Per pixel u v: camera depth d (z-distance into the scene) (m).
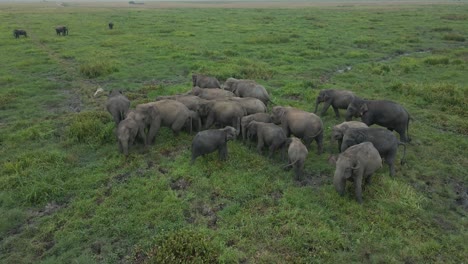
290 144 9.88
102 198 8.89
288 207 8.44
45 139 12.00
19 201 8.76
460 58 23.78
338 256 7.12
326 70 20.95
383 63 22.36
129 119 10.88
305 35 31.53
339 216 8.17
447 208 8.69
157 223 7.96
